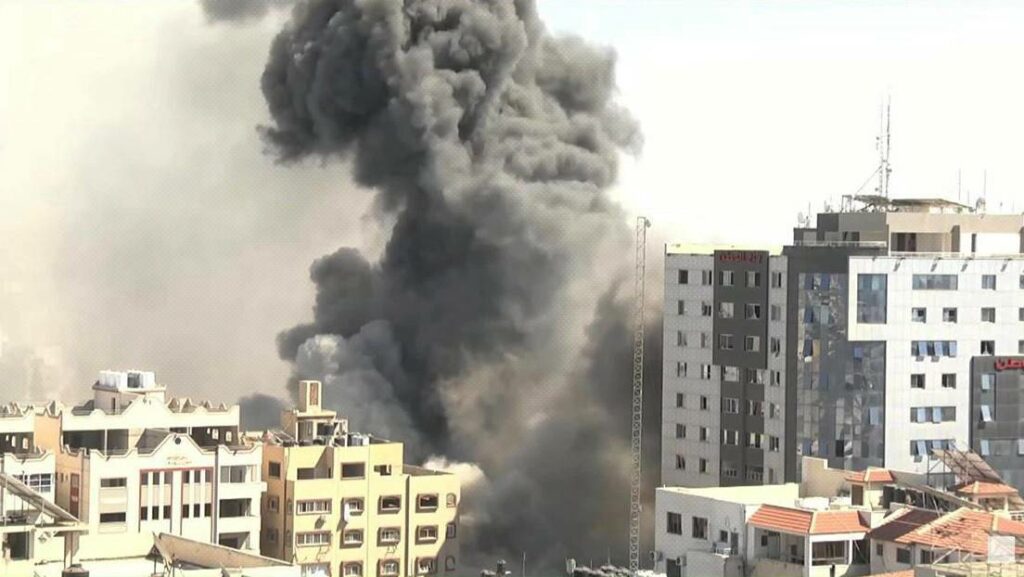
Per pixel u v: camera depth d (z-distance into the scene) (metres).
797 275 181.00
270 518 163.62
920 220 184.38
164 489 155.38
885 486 147.88
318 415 176.50
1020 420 181.25
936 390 179.00
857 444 178.12
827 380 179.00
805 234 191.88
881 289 177.75
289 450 163.12
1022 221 186.75
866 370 177.88
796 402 180.75
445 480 170.50
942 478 153.38
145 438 162.12
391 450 168.12
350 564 165.50
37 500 132.38
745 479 186.62
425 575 169.25
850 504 147.00
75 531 132.62
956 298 179.62
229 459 158.75
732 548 143.25
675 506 149.12
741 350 187.00
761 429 185.12
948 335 179.38
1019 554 123.44
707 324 190.62
